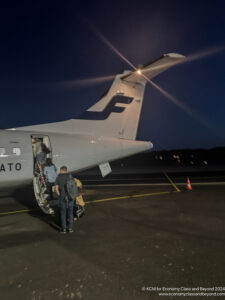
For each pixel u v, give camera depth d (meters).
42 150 9.47
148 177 19.72
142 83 11.27
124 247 4.82
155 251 4.61
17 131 9.26
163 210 7.75
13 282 3.59
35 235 5.61
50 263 4.18
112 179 18.70
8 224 6.52
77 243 5.07
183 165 44.19
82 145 9.89
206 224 6.24
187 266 4.00
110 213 7.44
